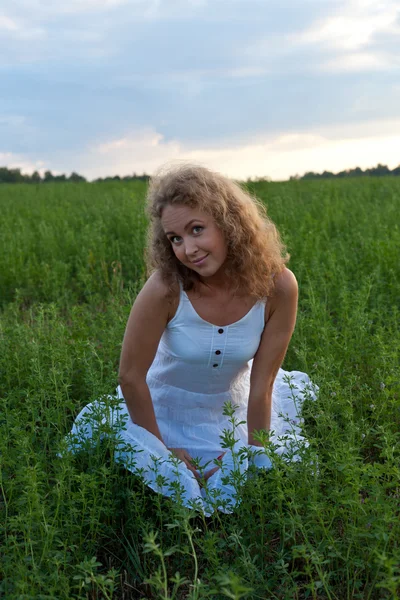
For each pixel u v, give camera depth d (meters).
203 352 3.49
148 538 2.39
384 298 6.26
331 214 11.16
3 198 19.89
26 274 8.09
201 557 3.10
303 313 5.66
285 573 2.80
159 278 3.37
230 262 3.29
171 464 3.42
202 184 3.09
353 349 4.79
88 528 3.21
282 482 3.01
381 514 2.82
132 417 3.65
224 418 3.86
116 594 2.99
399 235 8.25
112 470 3.34
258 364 3.63
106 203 14.53
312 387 4.01
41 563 2.82
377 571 2.66
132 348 3.46
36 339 5.25
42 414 4.02
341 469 2.91
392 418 4.02
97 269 8.21
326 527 3.07
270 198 14.77
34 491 2.86
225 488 3.39
